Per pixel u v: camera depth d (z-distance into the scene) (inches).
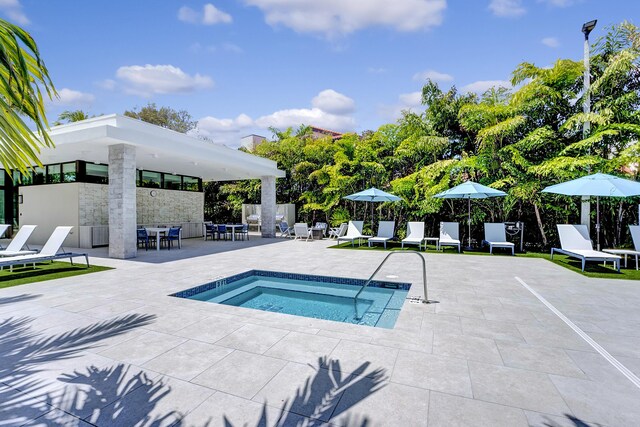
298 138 730.8
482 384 104.0
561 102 424.5
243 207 827.4
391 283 253.3
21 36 80.5
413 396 97.6
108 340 138.6
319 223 658.2
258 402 94.5
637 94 367.6
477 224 499.2
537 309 180.5
